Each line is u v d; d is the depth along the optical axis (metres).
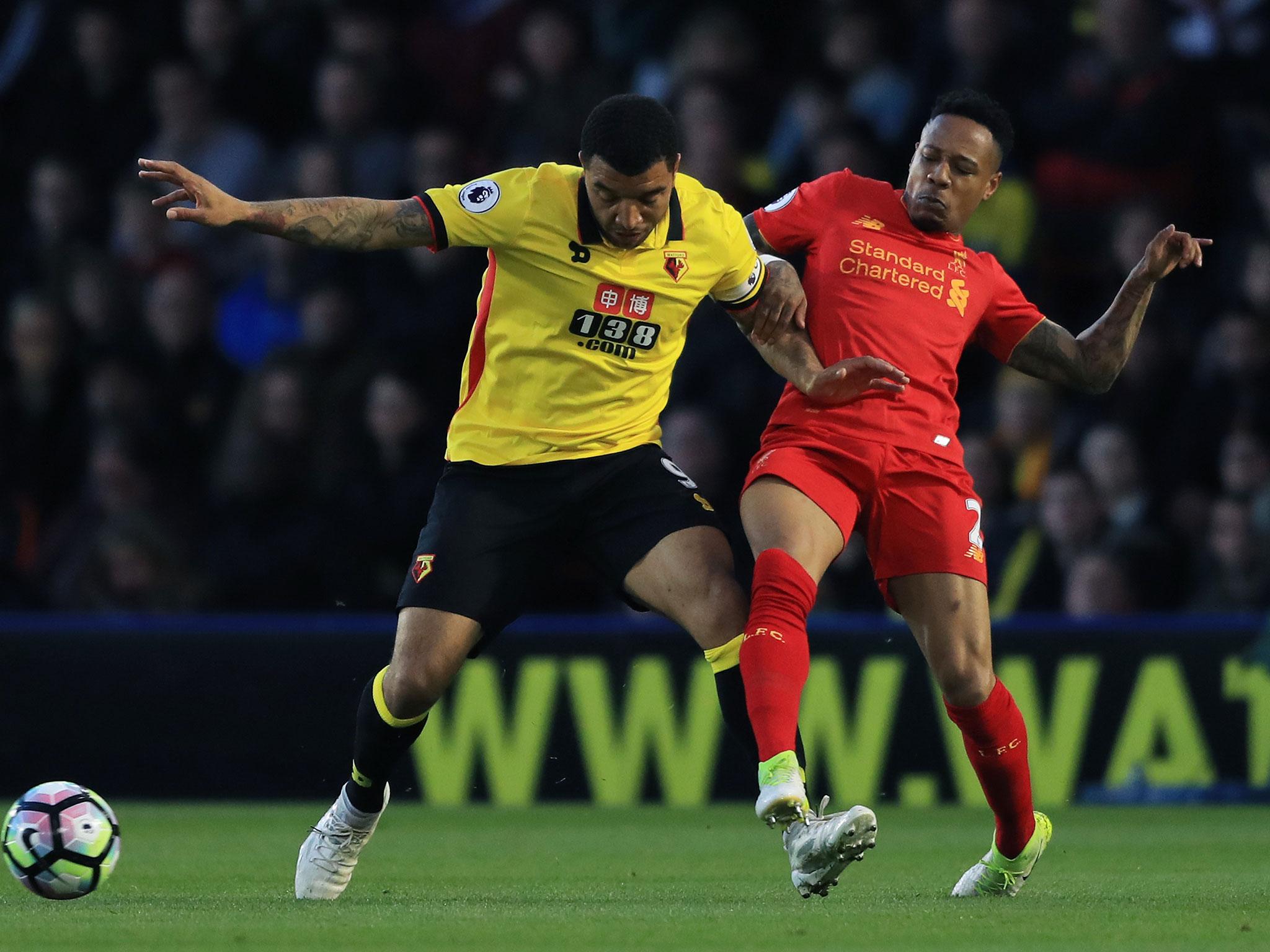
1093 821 27.59
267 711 30.81
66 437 39.00
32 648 30.98
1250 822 27.25
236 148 41.88
